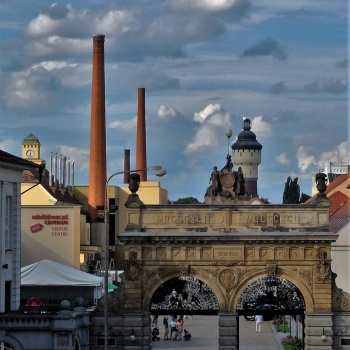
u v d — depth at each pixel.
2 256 123.06
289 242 132.25
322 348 132.00
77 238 186.75
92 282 144.62
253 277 133.00
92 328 132.38
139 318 133.25
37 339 117.88
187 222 133.75
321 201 133.00
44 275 144.50
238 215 133.50
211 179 134.50
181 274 133.00
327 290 132.38
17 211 127.75
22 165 127.56
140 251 133.38
